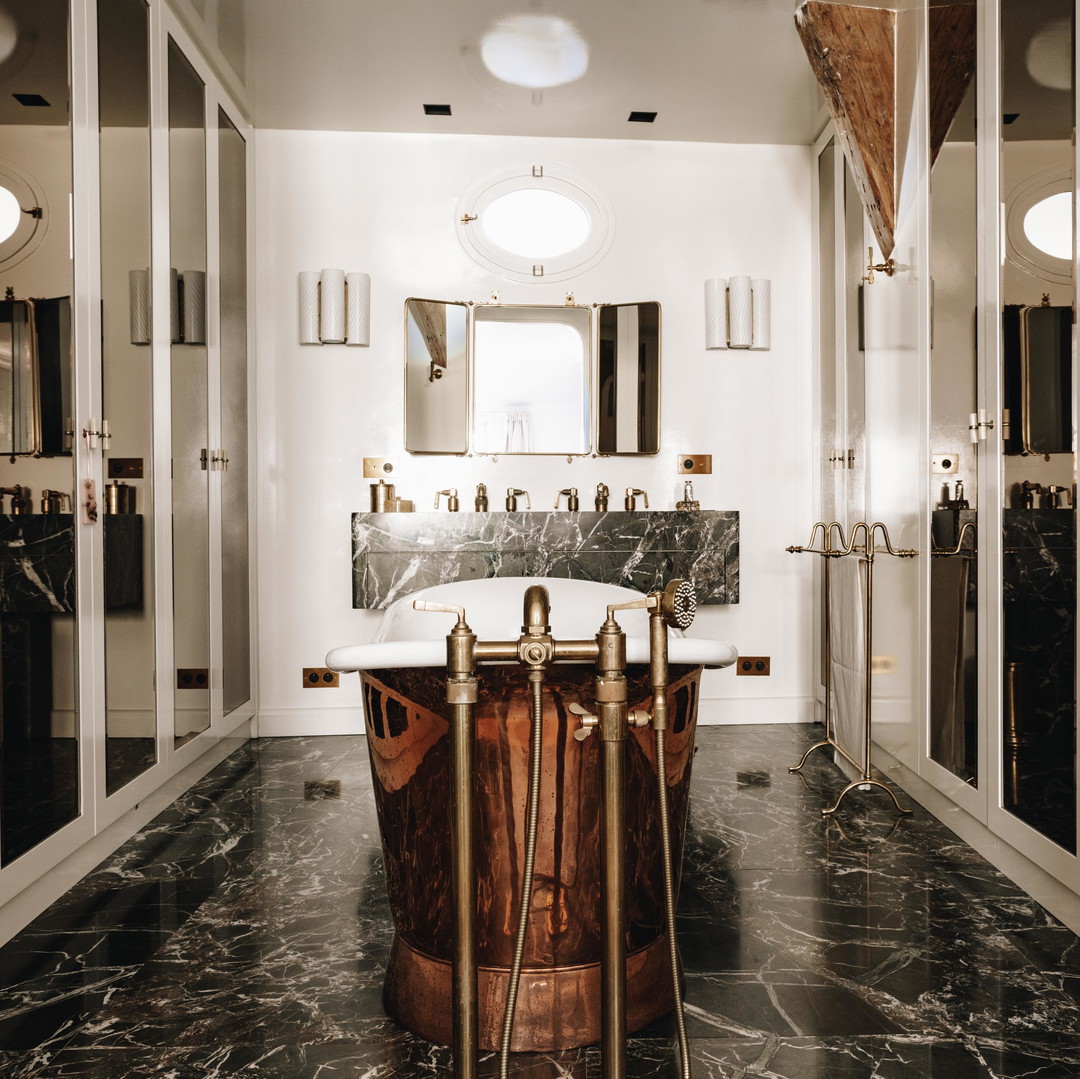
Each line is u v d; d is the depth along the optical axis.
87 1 2.29
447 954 1.50
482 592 2.02
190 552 3.02
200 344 3.14
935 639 2.64
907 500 2.86
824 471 3.84
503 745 1.44
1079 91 1.85
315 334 3.83
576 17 3.07
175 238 2.91
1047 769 2.00
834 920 1.97
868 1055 1.44
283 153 3.88
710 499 4.02
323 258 3.90
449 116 3.78
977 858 2.35
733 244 4.03
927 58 2.68
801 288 4.03
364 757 3.49
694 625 4.02
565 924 1.47
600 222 3.98
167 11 2.86
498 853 1.46
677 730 1.55
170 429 2.83
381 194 3.92
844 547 3.29
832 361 3.71
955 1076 1.38
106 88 2.40
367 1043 1.49
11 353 1.90
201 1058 1.45
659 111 3.74
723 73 3.44
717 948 1.83
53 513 2.08
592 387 3.97
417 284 3.93
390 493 3.81
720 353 4.02
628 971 1.52
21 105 1.97
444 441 3.92
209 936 1.90
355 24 3.09
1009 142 2.18
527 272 3.96
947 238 2.54
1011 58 2.17
